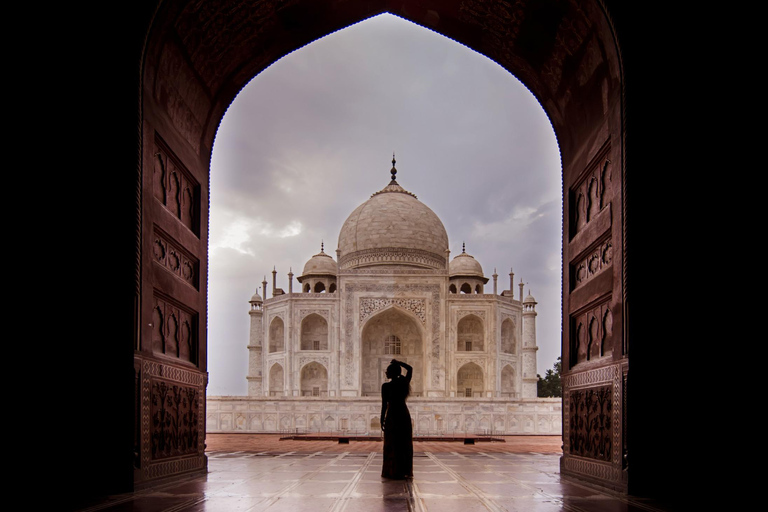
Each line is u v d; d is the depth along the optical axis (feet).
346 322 157.07
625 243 23.35
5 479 21.45
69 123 23.09
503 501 21.12
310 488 24.30
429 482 26.71
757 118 23.54
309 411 113.80
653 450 22.31
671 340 22.76
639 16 24.13
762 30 23.79
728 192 23.34
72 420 21.91
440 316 157.58
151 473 23.79
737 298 22.82
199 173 31.42
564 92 31.81
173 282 26.94
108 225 22.85
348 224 187.93
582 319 30.07
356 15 34.55
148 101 24.43
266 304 168.14
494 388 155.63
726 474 22.03
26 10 23.26
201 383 30.53
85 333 22.31
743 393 22.38
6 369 21.88
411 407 113.50
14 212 22.59
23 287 22.25
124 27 23.54
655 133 23.65
